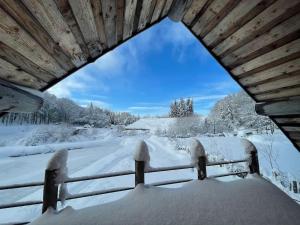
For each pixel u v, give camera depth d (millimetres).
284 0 1883
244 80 3057
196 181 2418
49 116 48312
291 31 2039
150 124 65375
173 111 72875
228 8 2330
